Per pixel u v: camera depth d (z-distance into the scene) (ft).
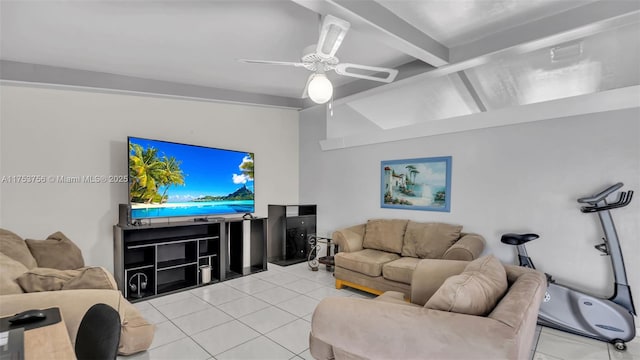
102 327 3.73
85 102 11.87
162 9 7.76
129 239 12.32
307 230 17.71
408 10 7.98
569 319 8.90
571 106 9.81
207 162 14.34
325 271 15.48
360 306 5.13
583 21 7.71
